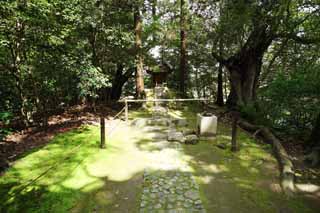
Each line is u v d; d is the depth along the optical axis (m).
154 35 12.30
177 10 11.73
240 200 3.21
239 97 8.43
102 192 3.33
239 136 6.12
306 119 6.00
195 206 3.03
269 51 11.23
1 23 4.79
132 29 9.77
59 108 9.20
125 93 16.38
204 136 5.84
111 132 6.34
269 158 4.66
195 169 4.14
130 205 3.03
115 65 9.59
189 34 10.69
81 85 6.19
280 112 6.26
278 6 5.93
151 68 12.17
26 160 4.27
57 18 6.00
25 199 3.06
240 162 4.47
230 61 9.07
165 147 5.25
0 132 4.62
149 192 3.35
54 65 6.10
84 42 6.72
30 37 5.49
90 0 6.44
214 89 16.89
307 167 4.38
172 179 3.74
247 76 8.41
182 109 9.73
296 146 5.44
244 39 8.52
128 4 8.41
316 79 5.67
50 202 3.01
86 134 5.97
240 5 6.27
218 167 4.23
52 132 6.12
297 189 3.57
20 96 6.26
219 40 8.32
